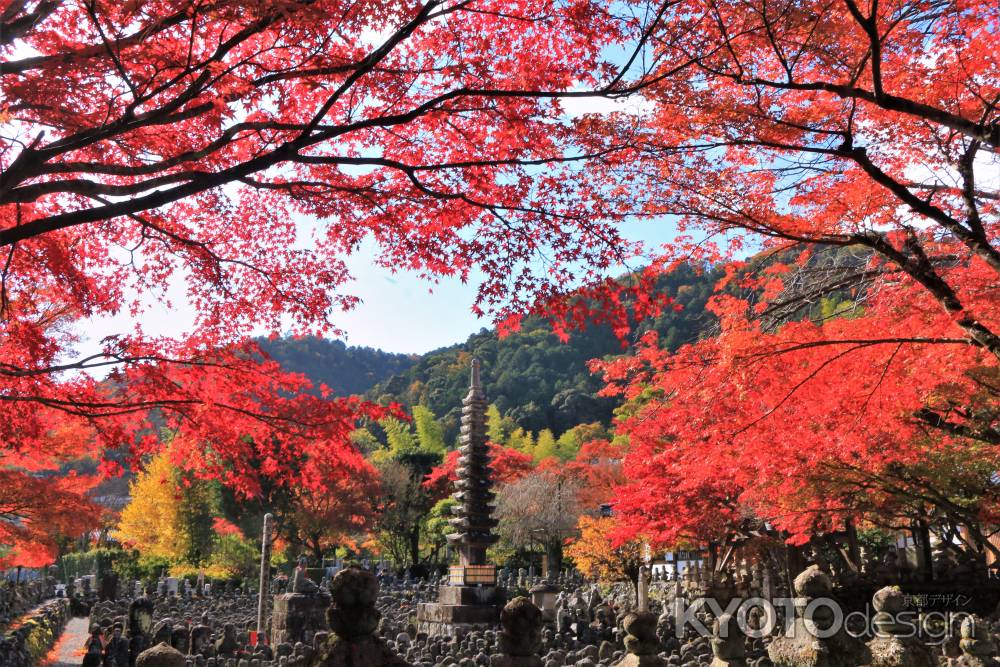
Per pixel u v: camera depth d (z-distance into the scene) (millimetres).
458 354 124625
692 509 19484
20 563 19359
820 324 9602
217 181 6344
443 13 6531
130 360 8195
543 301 7953
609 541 35344
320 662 3438
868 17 7109
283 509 53469
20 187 6004
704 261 9539
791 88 7105
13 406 8398
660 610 25938
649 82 6789
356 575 3543
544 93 6668
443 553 63750
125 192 6312
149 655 4090
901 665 4730
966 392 9781
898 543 32781
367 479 53375
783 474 11602
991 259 8219
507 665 4398
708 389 9750
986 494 12328
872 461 11047
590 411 96125
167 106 6246
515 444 83688
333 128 6598
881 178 7867
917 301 9352
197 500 49656
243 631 25516
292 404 8586
